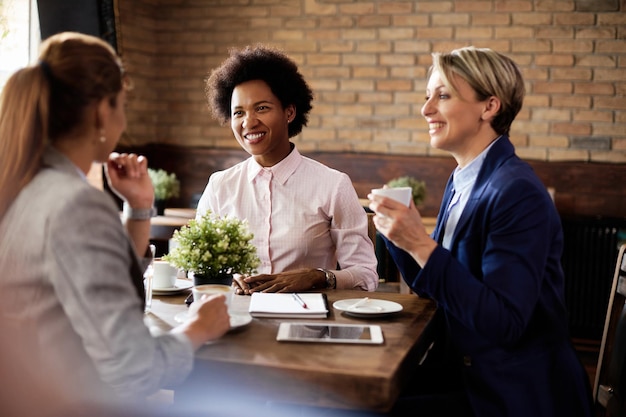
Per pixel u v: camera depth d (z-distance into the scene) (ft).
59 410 3.79
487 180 5.29
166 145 16.89
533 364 5.00
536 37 14.97
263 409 5.35
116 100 4.11
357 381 3.98
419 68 15.56
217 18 16.42
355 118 15.98
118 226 3.85
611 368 5.47
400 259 5.98
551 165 15.03
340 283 6.64
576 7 14.76
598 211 14.90
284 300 5.73
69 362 3.78
